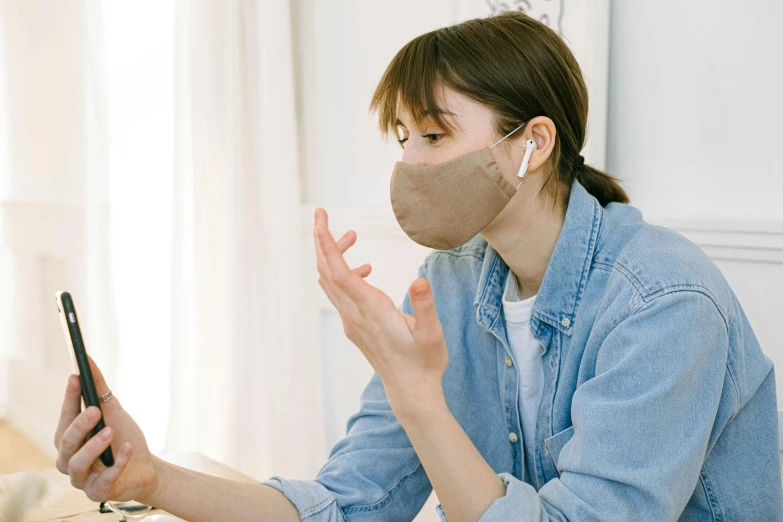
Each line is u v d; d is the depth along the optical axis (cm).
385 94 100
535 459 104
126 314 249
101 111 238
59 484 113
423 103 94
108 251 242
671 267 86
